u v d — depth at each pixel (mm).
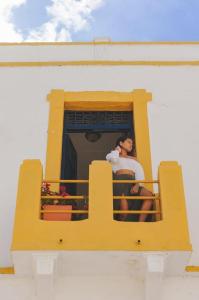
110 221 8703
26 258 8594
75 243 8523
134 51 12062
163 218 8773
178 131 10984
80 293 8805
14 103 11305
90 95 11414
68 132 11484
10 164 10547
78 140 12312
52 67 11750
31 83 11562
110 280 8922
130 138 11047
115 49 12078
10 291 8875
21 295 8836
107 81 11594
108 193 8930
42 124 11055
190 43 12211
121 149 10008
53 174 10430
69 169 11375
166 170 9172
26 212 8750
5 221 9891
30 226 8641
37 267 8484
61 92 11422
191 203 10133
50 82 11578
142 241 8578
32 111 11211
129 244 8539
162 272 8547
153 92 11469
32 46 12117
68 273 8891
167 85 11562
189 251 8523
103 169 9125
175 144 10828
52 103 11305
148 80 11625
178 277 9062
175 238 8617
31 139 10859
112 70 11719
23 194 8891
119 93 11445
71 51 12062
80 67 11742
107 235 8602
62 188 10016
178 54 12086
